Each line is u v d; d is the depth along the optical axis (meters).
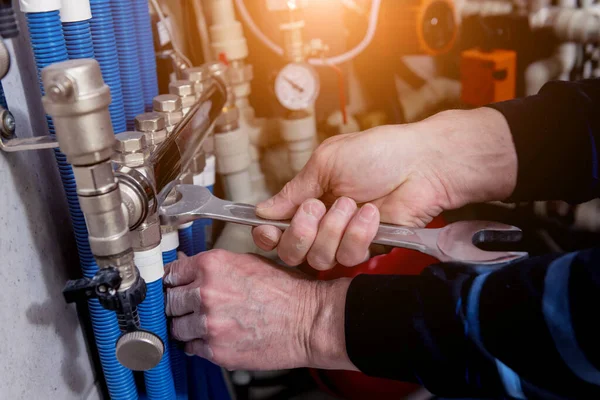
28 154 0.50
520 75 1.02
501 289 0.45
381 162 0.66
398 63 0.98
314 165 0.66
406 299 0.50
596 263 0.41
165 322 0.57
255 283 0.59
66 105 0.35
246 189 0.92
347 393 0.81
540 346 0.43
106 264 0.42
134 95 0.61
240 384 0.89
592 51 0.98
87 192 0.39
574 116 0.67
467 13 0.99
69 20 0.47
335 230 0.56
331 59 0.93
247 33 0.93
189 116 0.60
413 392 0.80
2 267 0.46
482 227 0.58
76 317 0.58
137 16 0.64
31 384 0.50
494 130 0.68
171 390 0.60
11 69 0.48
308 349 0.56
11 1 0.44
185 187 0.63
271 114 0.96
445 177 0.68
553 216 1.03
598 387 0.42
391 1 0.93
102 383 0.64
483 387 0.47
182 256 0.65
